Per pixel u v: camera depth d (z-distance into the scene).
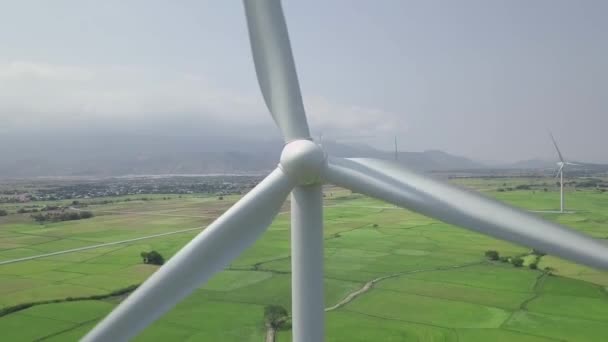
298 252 10.48
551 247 8.80
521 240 9.05
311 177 10.01
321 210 10.55
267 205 10.22
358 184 10.05
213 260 10.02
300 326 10.49
